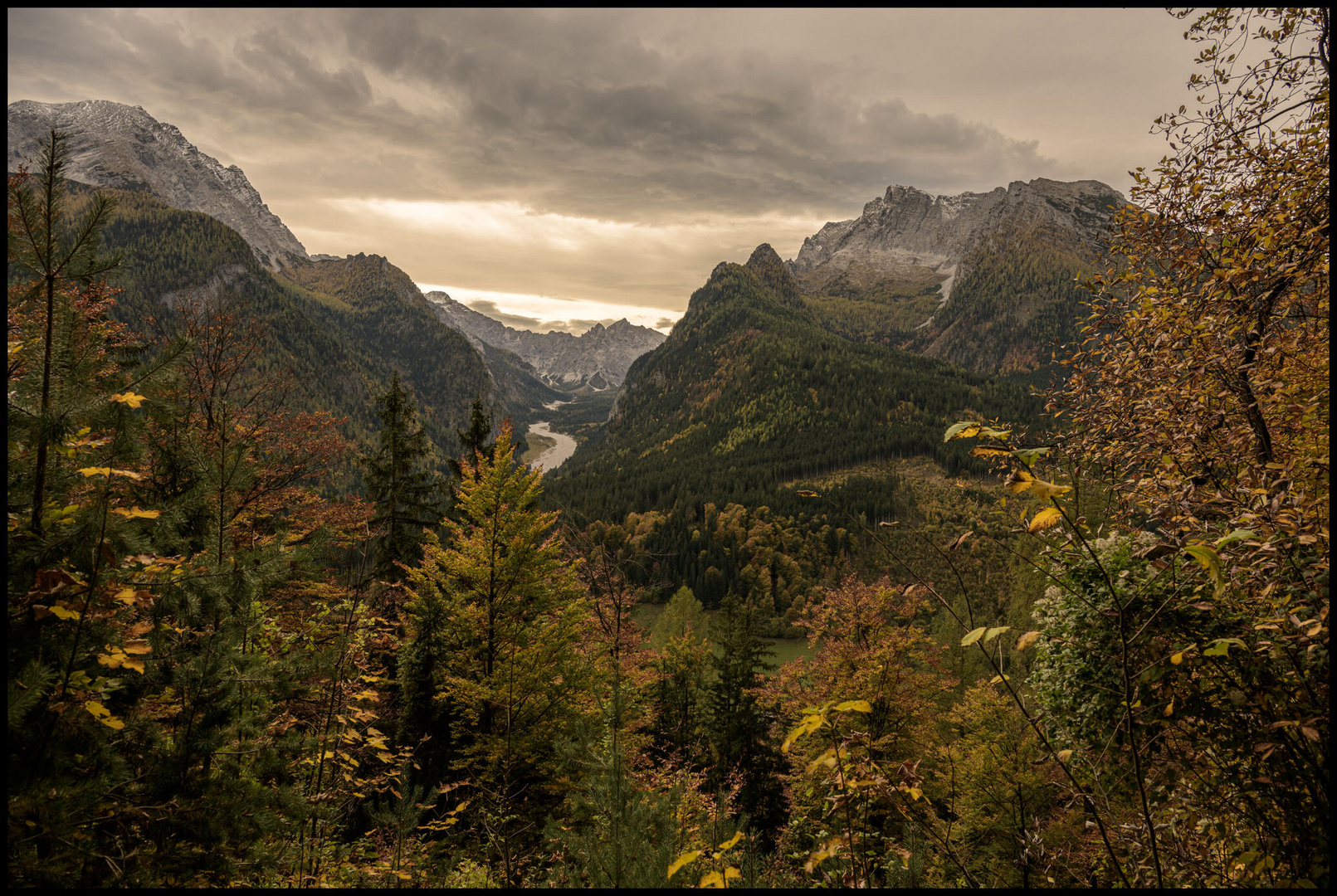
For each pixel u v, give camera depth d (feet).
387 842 22.90
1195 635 12.38
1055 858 12.25
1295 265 17.15
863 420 589.32
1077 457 22.82
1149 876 11.33
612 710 17.11
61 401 10.56
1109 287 24.07
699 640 90.27
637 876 13.01
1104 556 15.35
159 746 12.44
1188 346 20.99
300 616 28.32
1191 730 12.71
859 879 9.76
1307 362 17.06
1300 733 10.44
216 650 13.14
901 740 53.21
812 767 9.89
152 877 10.79
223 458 13.74
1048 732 17.12
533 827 27.78
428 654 43.47
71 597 10.46
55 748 10.29
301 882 17.15
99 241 10.61
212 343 47.55
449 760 40.75
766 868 13.82
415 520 62.90
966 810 38.19
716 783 51.21
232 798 12.69
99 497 10.68
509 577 44.83
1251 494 12.52
